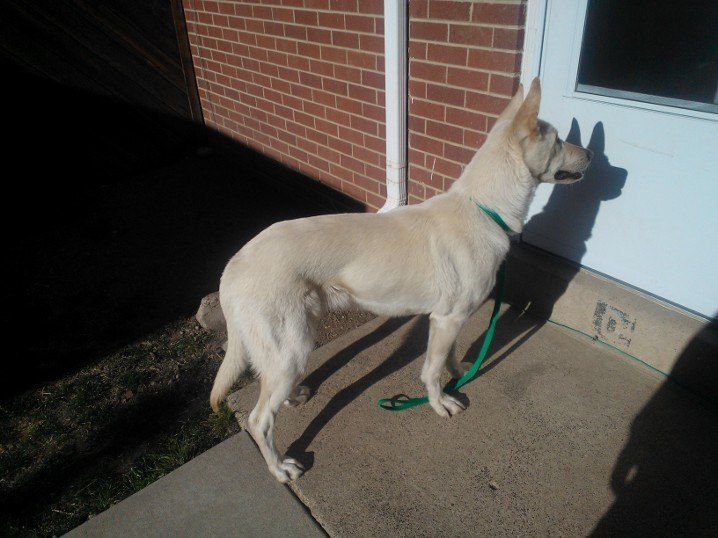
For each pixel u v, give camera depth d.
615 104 2.74
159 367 3.38
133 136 6.51
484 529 2.25
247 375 3.26
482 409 2.84
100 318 3.90
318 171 5.19
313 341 2.48
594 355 3.15
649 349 2.96
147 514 2.39
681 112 2.50
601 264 3.18
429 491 2.42
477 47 3.11
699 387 2.80
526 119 2.39
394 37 3.49
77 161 6.20
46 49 5.62
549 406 2.83
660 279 2.90
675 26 2.43
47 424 3.00
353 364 3.23
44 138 5.90
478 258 2.53
